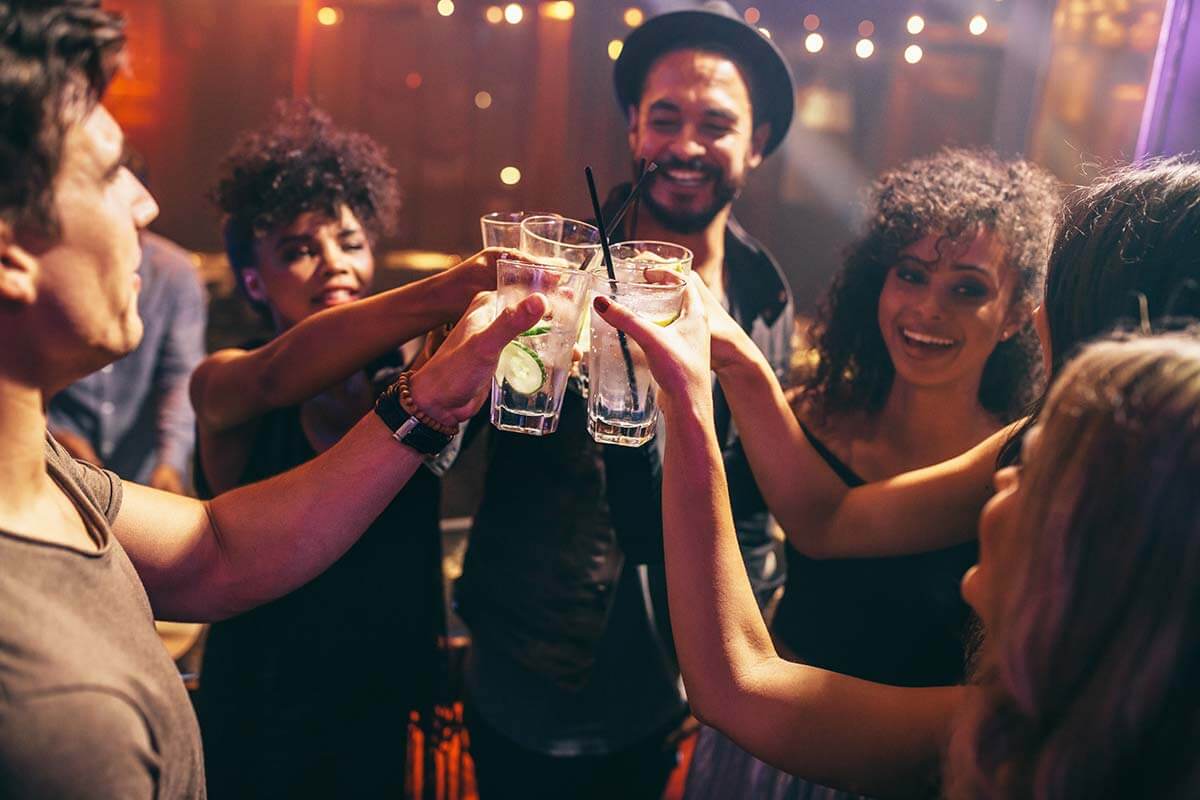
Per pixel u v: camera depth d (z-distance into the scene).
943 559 1.73
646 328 1.17
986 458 1.58
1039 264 1.79
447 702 2.09
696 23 2.00
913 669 1.79
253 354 1.71
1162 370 0.78
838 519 1.68
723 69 1.97
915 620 1.76
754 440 1.66
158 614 1.31
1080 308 1.29
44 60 0.85
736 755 1.84
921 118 5.82
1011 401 1.92
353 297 1.96
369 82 6.47
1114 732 0.76
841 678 1.18
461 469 4.00
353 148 2.01
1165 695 0.75
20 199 0.87
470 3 6.34
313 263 1.92
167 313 2.98
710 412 1.19
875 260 1.88
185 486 3.19
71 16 0.87
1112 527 0.77
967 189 1.77
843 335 1.93
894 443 1.93
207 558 1.29
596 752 1.95
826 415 1.96
